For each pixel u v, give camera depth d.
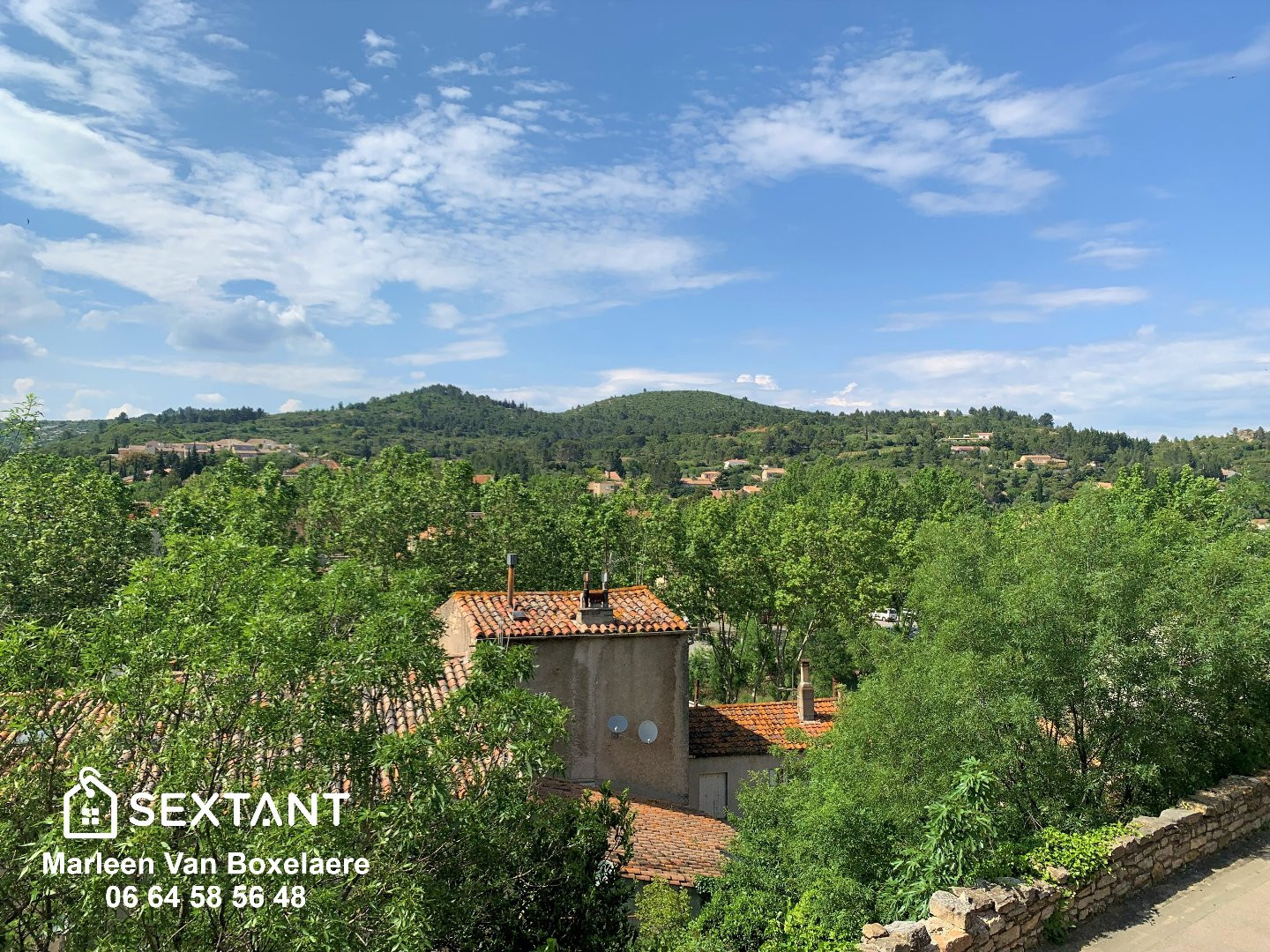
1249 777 11.72
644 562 35.00
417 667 7.98
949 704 10.80
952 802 8.93
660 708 16.38
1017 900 8.23
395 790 7.00
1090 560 11.94
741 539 35.22
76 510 21.94
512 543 33.41
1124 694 11.37
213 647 6.61
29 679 6.60
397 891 6.23
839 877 9.59
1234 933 8.66
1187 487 51.28
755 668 39.31
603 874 9.27
